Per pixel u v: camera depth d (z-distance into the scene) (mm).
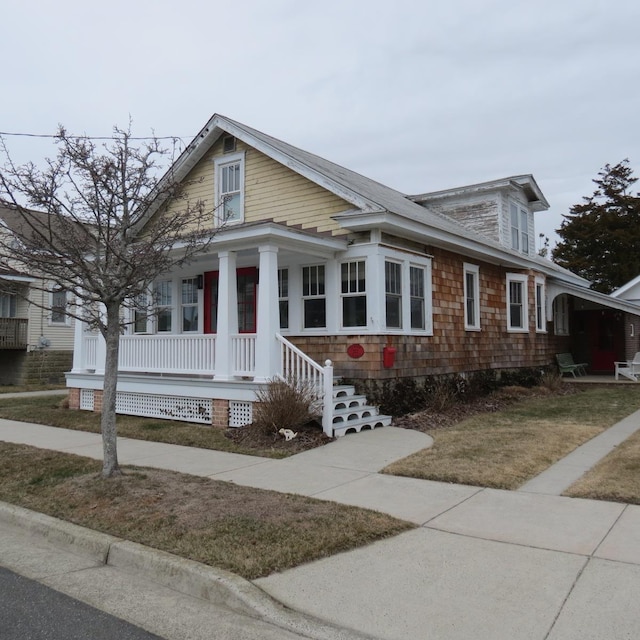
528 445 8336
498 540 4840
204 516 5430
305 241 10297
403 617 3643
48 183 7406
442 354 12953
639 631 3385
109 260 6562
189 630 3697
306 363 10188
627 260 33438
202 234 7672
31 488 6754
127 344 12133
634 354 20172
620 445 8320
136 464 7719
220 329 10445
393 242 11586
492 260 15414
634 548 4582
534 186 18234
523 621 3531
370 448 8539
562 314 20797
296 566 4406
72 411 12766
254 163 13258
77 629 3717
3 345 20609
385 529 5078
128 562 4781
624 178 35094
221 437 9406
